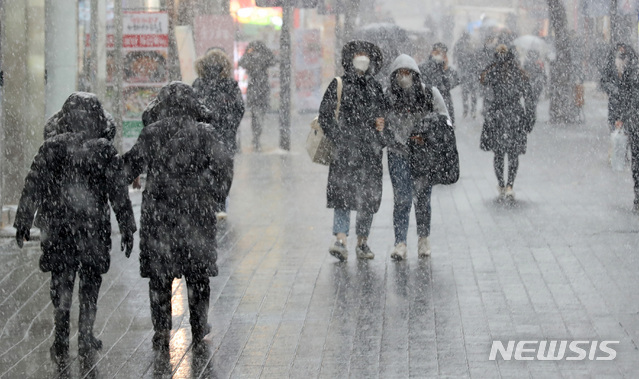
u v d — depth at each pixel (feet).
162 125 50.06
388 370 46.16
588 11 188.14
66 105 49.19
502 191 98.07
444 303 58.03
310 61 201.98
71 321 56.13
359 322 54.44
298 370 46.57
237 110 89.51
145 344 51.60
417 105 69.62
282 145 147.02
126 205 49.11
